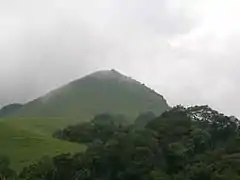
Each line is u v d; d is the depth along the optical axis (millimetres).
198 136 170500
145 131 185375
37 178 135000
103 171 139500
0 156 160500
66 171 137000
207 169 130625
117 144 149625
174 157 151125
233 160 134750
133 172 135750
